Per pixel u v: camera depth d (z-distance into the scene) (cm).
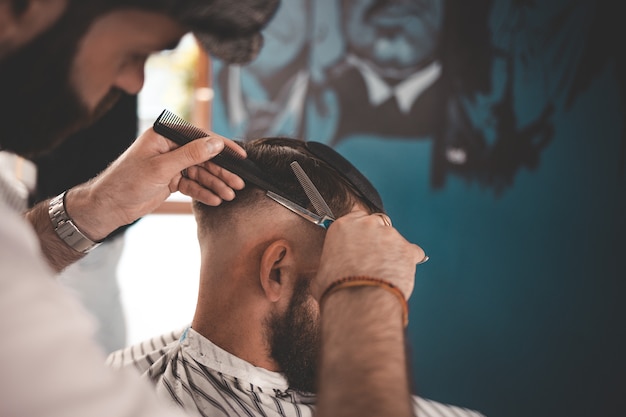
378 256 74
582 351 289
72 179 172
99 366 52
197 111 302
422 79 295
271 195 97
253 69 295
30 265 51
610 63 279
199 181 100
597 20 279
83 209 106
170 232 375
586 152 285
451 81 294
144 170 100
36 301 49
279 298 100
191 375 103
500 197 296
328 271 75
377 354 66
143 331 295
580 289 289
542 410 293
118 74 65
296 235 98
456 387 298
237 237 100
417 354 299
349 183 104
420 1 292
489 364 298
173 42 64
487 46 292
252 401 101
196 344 104
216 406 101
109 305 231
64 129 64
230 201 100
